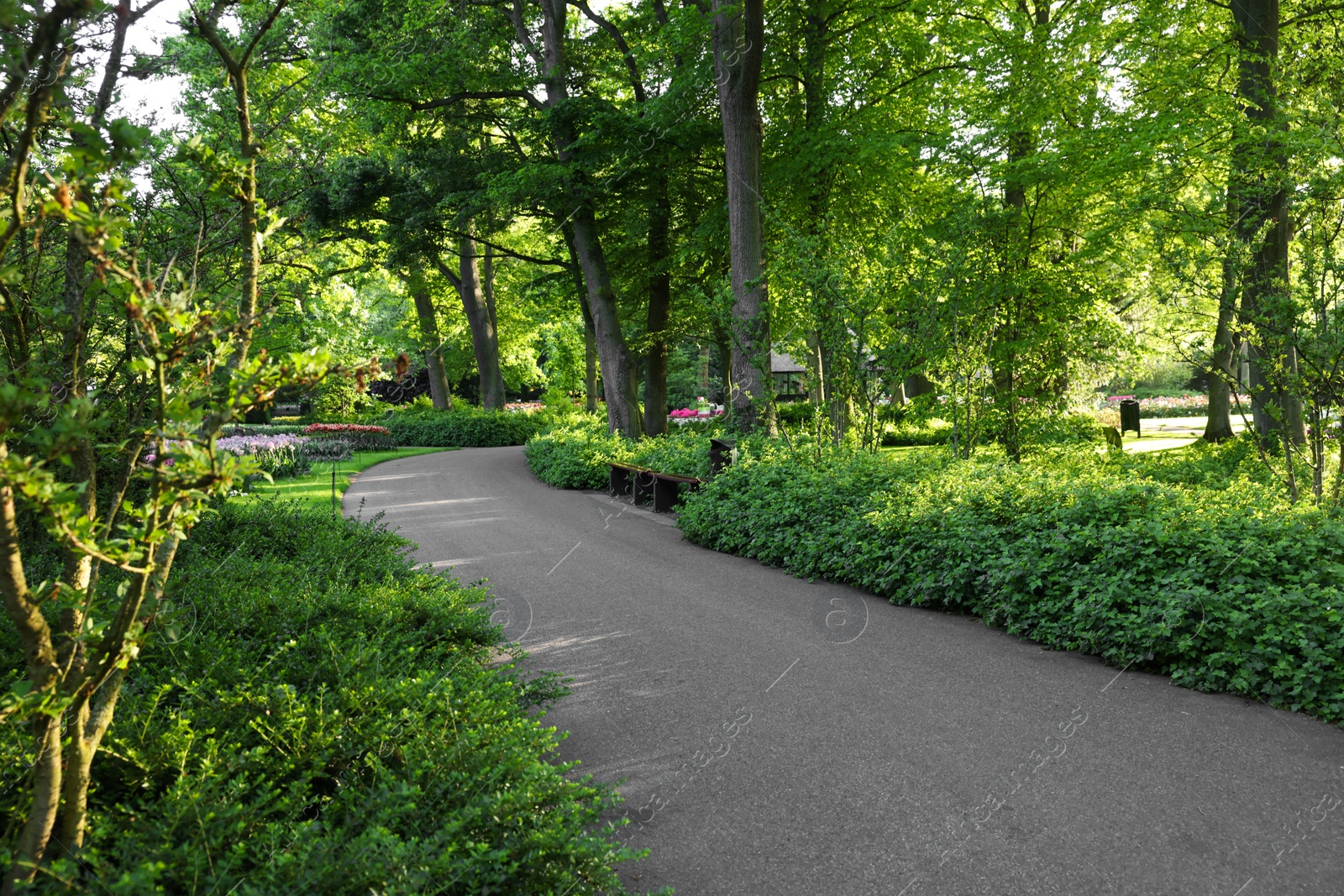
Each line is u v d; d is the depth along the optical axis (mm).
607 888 2797
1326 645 4945
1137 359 14695
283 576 6004
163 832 2422
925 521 7945
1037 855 3385
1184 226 9695
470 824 2770
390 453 27047
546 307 29375
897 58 17656
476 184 19875
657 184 19172
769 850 3475
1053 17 15500
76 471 2670
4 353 2689
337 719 3375
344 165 17938
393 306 35188
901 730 4676
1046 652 6043
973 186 13531
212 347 2414
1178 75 13852
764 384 13914
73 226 1892
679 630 6777
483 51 19562
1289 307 8055
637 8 20156
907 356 12156
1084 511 7008
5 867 2137
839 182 16875
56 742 2107
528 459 22922
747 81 14266
